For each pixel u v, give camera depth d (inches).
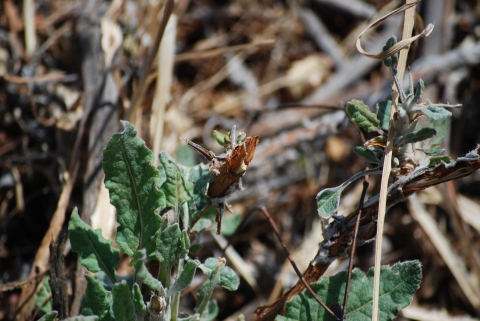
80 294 109.3
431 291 169.3
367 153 84.9
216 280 83.1
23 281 111.1
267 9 232.4
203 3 229.5
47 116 167.5
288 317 88.7
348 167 190.2
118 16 182.2
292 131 182.7
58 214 129.9
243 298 165.3
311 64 219.8
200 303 88.9
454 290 168.9
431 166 82.7
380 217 82.3
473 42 205.8
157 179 82.3
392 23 217.6
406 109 80.7
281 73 219.0
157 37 120.5
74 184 147.7
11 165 160.4
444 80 187.5
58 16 196.2
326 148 190.9
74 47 177.0
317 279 94.0
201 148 83.0
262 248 177.0
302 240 180.7
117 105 150.2
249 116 198.2
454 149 187.8
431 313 164.7
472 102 195.2
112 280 85.4
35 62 180.9
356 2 232.1
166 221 83.0
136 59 171.5
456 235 177.8
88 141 146.4
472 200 183.5
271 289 166.4
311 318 88.2
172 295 83.3
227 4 231.3
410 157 84.8
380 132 83.5
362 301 86.7
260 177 182.5
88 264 85.0
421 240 173.6
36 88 170.6
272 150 178.2
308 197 184.9
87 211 131.2
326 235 90.2
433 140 96.3
